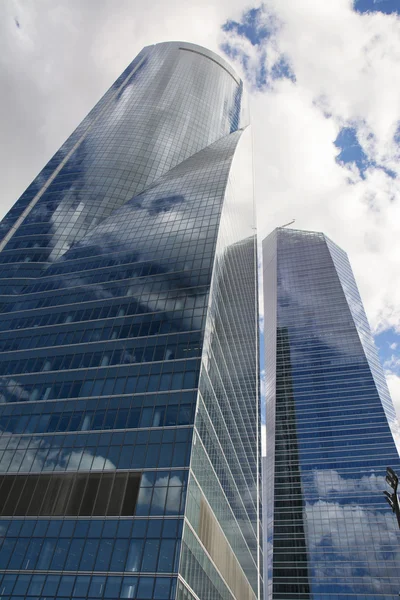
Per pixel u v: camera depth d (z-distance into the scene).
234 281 118.00
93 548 52.62
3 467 63.97
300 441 189.50
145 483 57.53
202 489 62.34
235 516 84.56
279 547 162.62
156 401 67.38
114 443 63.25
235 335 110.81
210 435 71.94
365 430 184.50
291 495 175.38
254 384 135.88
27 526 56.53
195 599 53.09
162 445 61.41
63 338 83.75
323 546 158.12
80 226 117.69
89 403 70.12
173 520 53.12
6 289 101.19
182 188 123.50
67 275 100.12
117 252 101.75
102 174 136.88
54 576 51.12
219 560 66.56
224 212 109.31
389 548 151.75
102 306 87.94
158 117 169.75
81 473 60.62
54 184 135.62
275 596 150.50
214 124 189.25
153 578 48.78
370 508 162.88
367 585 145.62
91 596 48.69
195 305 81.00
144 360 74.12
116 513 55.34
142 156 146.50
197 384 68.19
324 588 148.00
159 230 104.81
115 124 165.25
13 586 51.12
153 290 87.31
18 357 82.69
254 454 120.94
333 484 173.50
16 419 70.88
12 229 119.94
